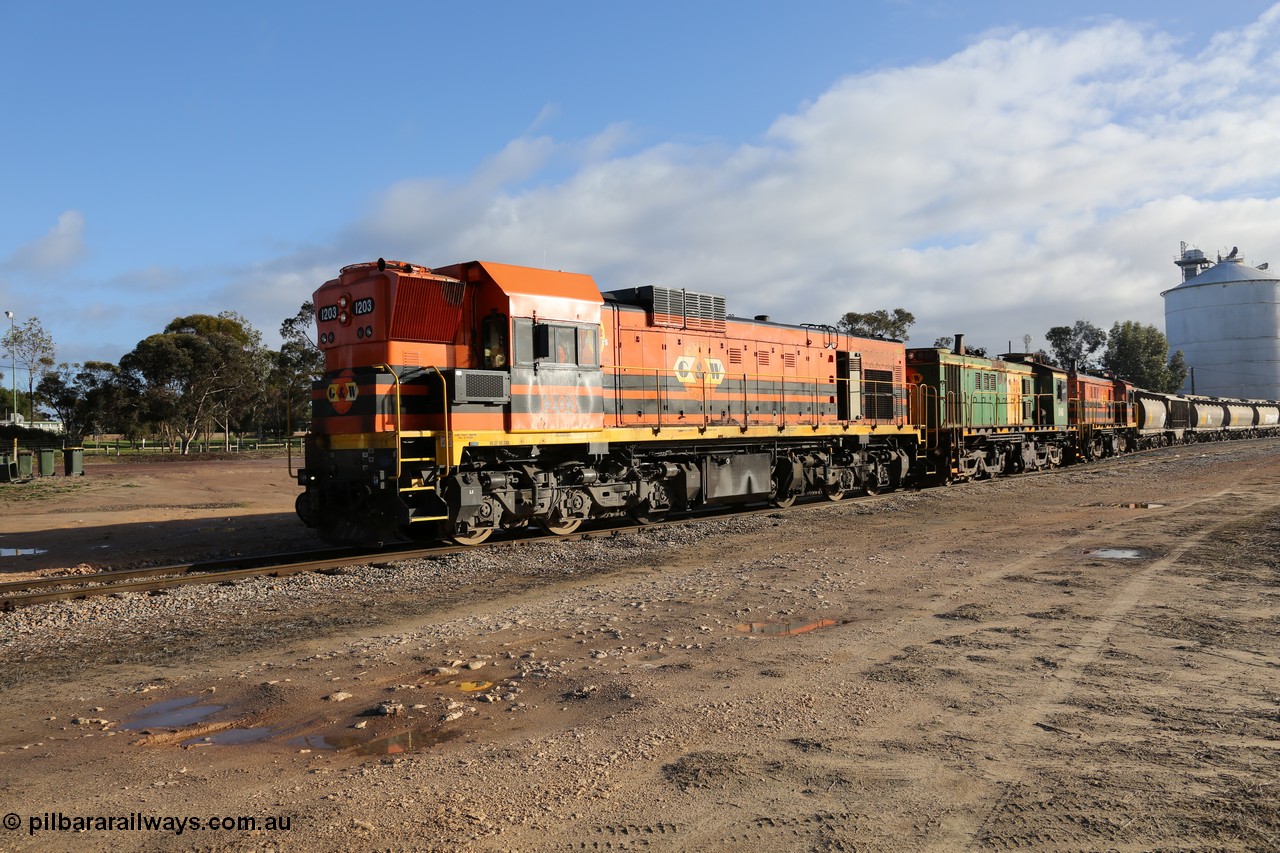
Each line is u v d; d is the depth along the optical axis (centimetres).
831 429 2147
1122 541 1374
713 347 1866
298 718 613
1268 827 415
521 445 1445
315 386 1402
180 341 6341
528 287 1444
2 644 846
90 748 560
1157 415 5122
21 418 8088
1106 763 497
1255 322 10625
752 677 679
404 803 460
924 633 811
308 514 1404
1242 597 949
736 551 1370
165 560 1428
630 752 527
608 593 1041
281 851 409
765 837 415
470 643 809
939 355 2644
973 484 2638
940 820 428
